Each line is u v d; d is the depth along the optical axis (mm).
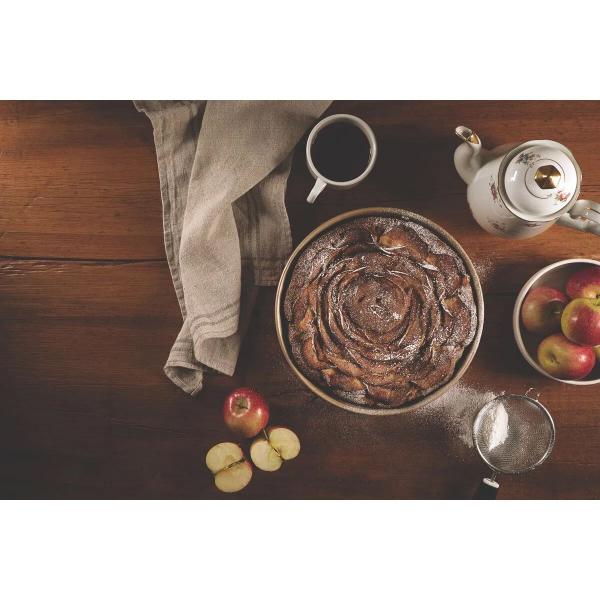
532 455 1104
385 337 1002
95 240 1116
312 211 1104
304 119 1069
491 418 1099
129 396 1127
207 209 1035
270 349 1115
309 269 1006
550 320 1068
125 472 1128
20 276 1120
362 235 1009
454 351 1004
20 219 1116
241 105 1062
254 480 1124
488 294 1107
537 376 1111
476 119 1097
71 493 1130
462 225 1104
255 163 1057
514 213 948
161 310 1121
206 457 1115
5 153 1110
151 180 1110
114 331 1124
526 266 1104
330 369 1008
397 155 1100
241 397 1087
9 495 1132
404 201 1103
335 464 1121
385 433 1120
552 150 932
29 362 1128
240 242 1090
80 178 1110
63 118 1105
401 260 1003
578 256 1099
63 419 1130
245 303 1096
